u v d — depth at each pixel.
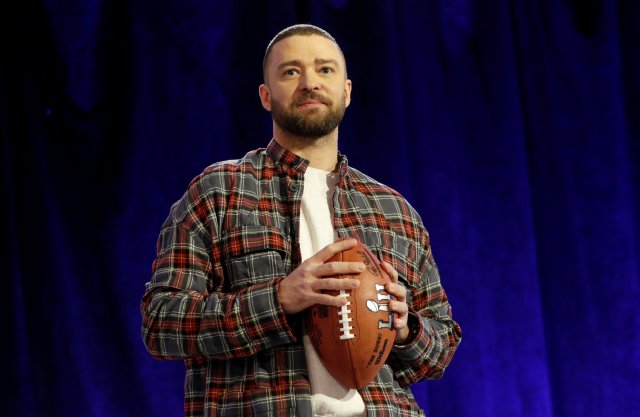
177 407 11.77
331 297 5.60
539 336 13.03
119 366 11.67
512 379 12.83
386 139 12.88
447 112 13.41
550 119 13.69
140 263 11.97
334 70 6.74
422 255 6.86
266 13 12.84
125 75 12.27
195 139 12.39
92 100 12.16
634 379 13.19
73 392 11.43
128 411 11.59
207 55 12.62
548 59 13.81
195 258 6.14
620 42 14.11
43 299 11.59
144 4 12.48
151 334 5.96
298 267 5.79
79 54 12.18
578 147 13.66
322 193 6.57
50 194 11.85
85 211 11.92
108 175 12.05
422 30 13.52
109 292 11.80
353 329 5.62
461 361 12.59
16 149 11.88
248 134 12.61
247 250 6.11
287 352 5.87
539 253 13.43
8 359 11.34
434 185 13.07
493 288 13.06
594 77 13.83
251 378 5.81
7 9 12.12
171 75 12.43
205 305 5.85
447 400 12.48
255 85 12.73
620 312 13.32
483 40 13.70
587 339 13.23
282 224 6.30
